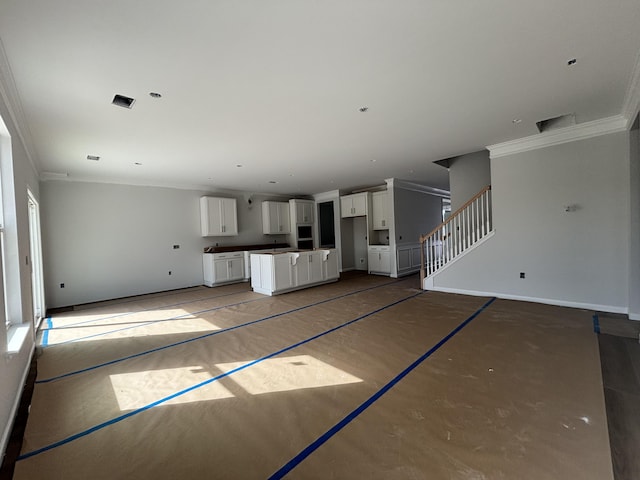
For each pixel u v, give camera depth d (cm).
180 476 151
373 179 750
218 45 206
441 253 607
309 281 652
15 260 276
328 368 265
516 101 316
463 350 292
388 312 438
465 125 383
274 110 316
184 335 372
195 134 376
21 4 160
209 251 738
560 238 427
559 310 407
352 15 181
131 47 204
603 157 391
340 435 177
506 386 224
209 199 738
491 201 508
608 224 391
